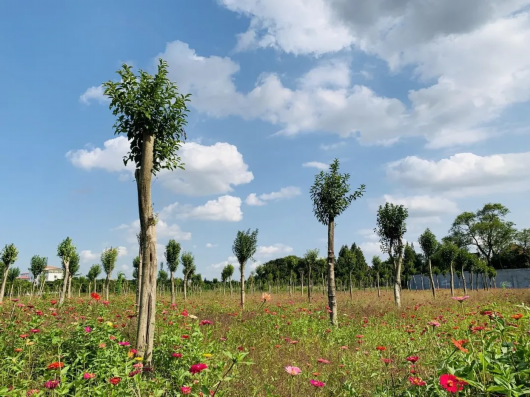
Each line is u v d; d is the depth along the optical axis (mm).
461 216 70188
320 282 45281
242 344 8438
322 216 14461
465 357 4059
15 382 4707
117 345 5633
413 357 4770
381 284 53188
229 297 30641
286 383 5465
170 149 7617
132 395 4133
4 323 8352
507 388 3152
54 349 6180
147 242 6734
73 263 24453
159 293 35906
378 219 20938
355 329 10836
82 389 4297
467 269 40344
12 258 20281
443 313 13359
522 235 63094
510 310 11695
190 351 5508
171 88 7266
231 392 4809
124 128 7195
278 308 16234
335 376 5863
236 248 18828
